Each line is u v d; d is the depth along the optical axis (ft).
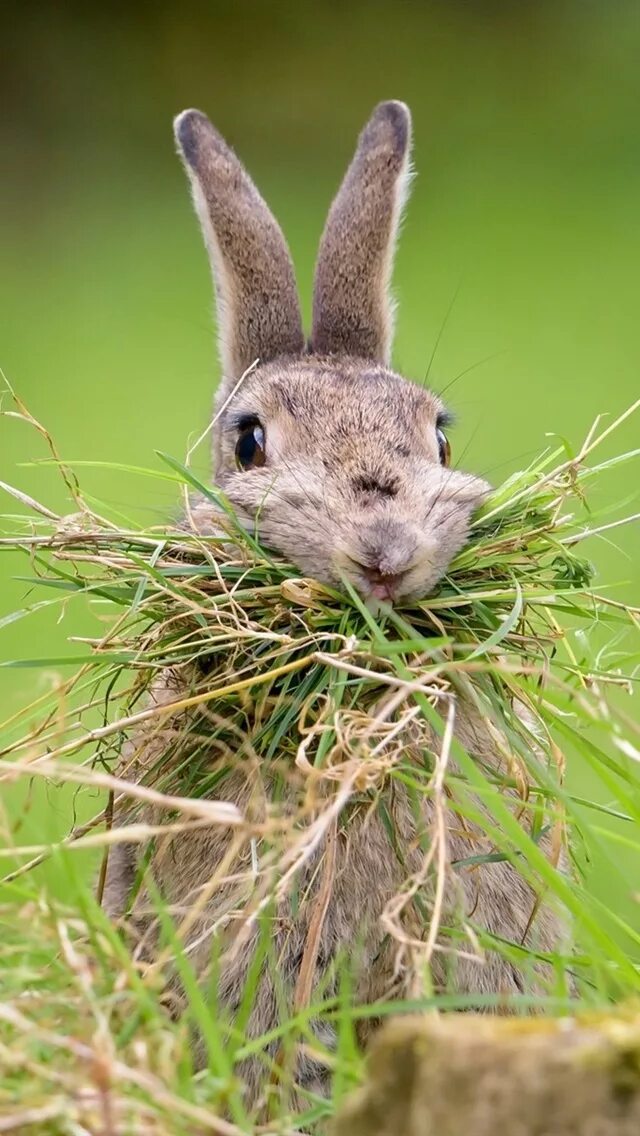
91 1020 22.11
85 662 28.37
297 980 27.37
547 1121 18.10
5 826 24.84
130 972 22.44
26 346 97.14
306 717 28.14
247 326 39.55
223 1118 23.95
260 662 27.66
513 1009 27.55
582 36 150.20
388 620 28.58
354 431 31.60
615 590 56.70
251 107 139.33
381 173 40.29
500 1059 18.40
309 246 109.09
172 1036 21.71
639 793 28.63
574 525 30.63
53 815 30.25
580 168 129.49
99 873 31.24
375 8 149.38
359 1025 27.43
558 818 26.73
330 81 142.92
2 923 25.40
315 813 26.91
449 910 27.20
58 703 29.63
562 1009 22.02
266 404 33.12
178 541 29.48
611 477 70.44
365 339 39.63
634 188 125.29
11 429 81.25
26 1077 21.21
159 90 140.67
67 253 114.21
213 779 28.14
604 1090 17.89
